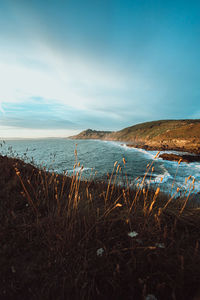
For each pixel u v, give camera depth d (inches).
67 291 45.5
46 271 52.2
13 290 45.2
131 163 879.7
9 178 135.6
